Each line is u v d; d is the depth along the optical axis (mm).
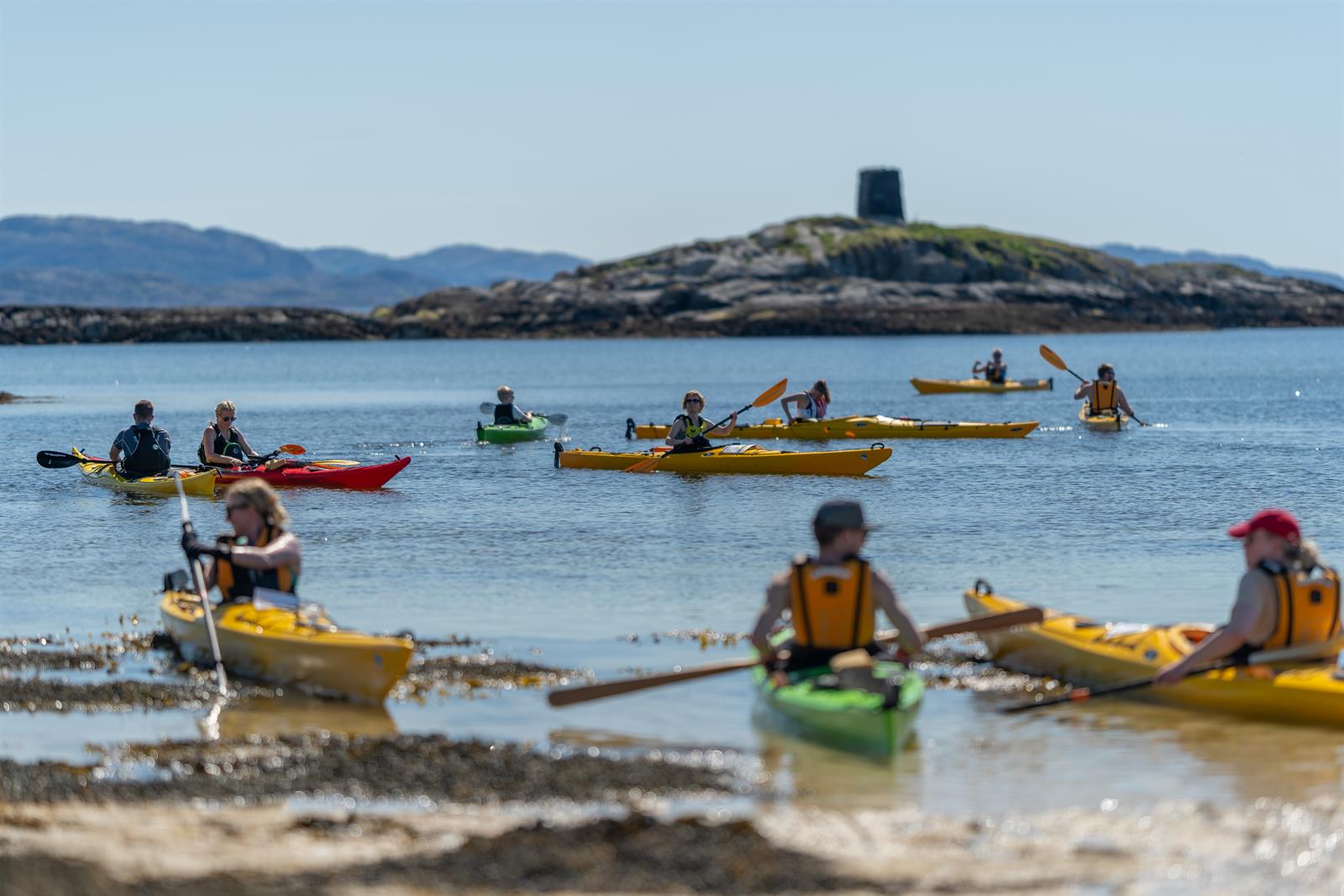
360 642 17656
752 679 17734
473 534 31359
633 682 16281
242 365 180125
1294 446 50812
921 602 23547
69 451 54750
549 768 14953
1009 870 12055
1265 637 16594
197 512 35531
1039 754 15422
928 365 161500
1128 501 35656
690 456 44062
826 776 14711
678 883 11727
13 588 25453
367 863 12156
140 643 20906
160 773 14812
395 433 63844
